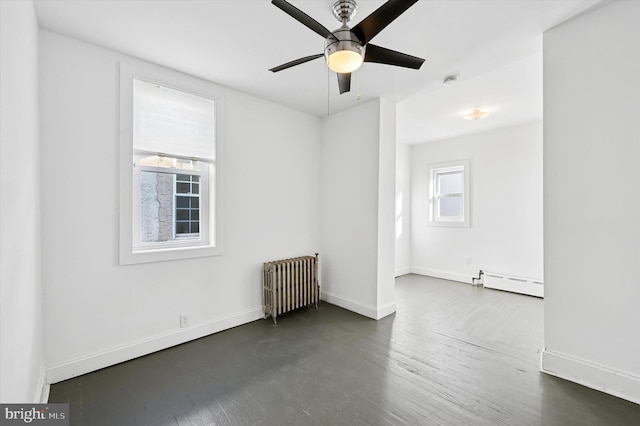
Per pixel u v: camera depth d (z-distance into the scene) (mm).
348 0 1711
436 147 5426
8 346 1102
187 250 2633
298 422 1640
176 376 2096
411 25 1975
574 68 1953
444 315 3365
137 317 2361
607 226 1851
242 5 1767
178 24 1943
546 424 1603
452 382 2018
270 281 3170
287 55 2346
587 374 1930
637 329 1754
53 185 1981
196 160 2768
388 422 1633
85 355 2109
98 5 1738
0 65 1040
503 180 4602
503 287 4445
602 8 1836
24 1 1416
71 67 2059
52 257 1978
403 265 5668
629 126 1766
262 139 3256
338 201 3705
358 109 3465
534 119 4148
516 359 2334
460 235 5090
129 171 2295
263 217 3277
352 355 2412
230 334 2822
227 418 1672
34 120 1708
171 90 2572
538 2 1767
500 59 2432
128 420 1648
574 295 1982
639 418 1636
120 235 2254
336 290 3729
